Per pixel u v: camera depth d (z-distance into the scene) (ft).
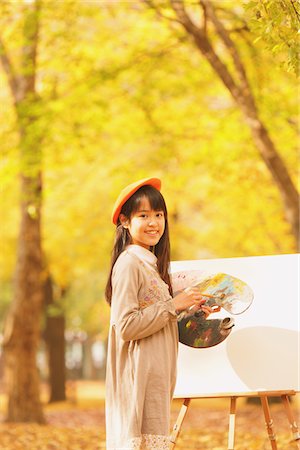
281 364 18.35
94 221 72.74
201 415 61.62
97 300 96.43
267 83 46.47
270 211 61.93
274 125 48.83
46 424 53.47
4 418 53.57
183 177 58.13
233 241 68.44
